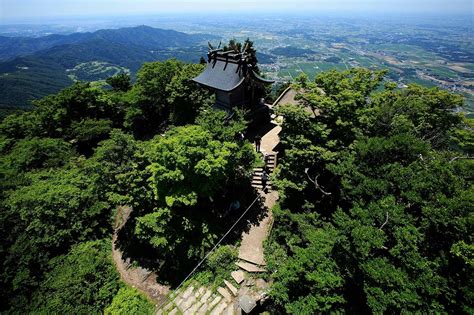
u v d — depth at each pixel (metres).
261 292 16.33
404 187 14.30
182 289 17.75
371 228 13.02
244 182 21.95
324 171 20.88
